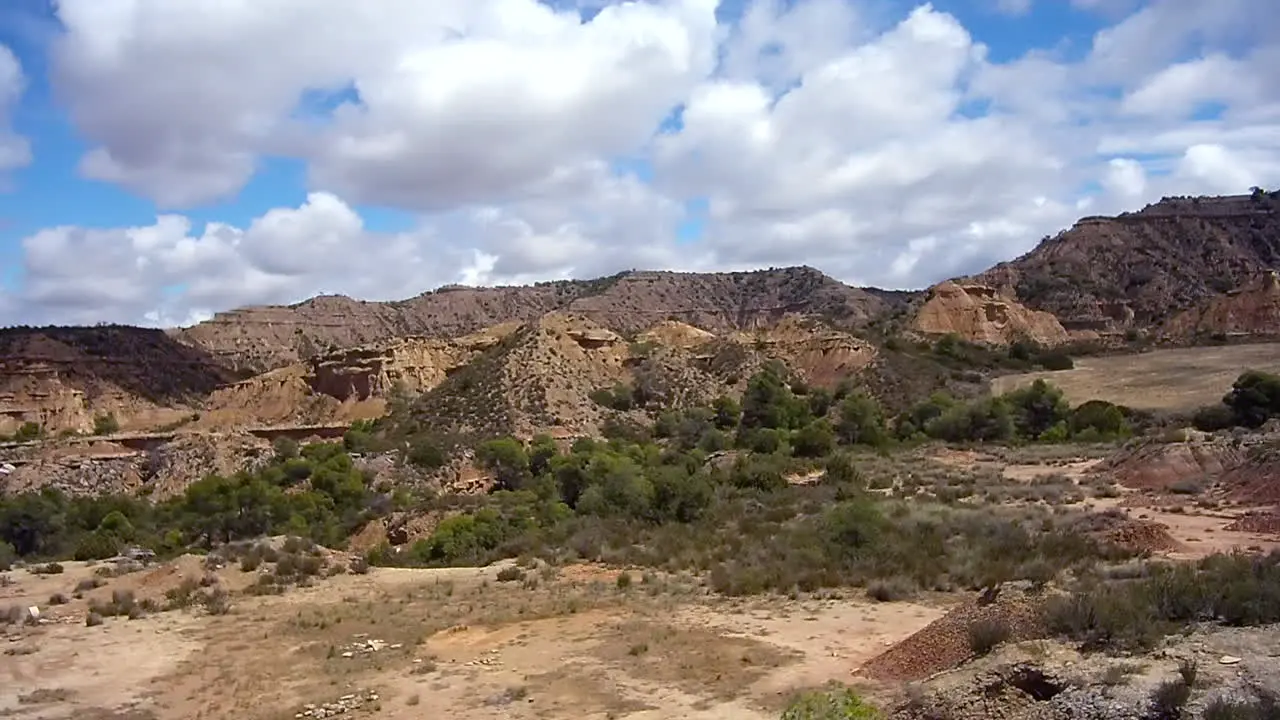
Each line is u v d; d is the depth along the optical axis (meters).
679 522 42.47
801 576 27.61
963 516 34.16
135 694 20.92
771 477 52.22
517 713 17.67
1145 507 37.75
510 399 98.19
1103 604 15.32
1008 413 79.12
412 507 59.84
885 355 118.06
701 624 23.45
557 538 41.06
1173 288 188.75
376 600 30.14
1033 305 189.62
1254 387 66.06
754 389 91.44
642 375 112.38
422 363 128.88
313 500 65.81
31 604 30.77
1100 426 76.69
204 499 63.66
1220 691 11.88
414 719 17.86
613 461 61.88
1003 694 13.55
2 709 19.92
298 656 23.23
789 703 16.34
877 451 71.69
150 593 32.16
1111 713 12.05
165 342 180.38
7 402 139.38
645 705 17.58
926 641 17.75
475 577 33.78
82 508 68.06
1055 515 34.81
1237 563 18.31
